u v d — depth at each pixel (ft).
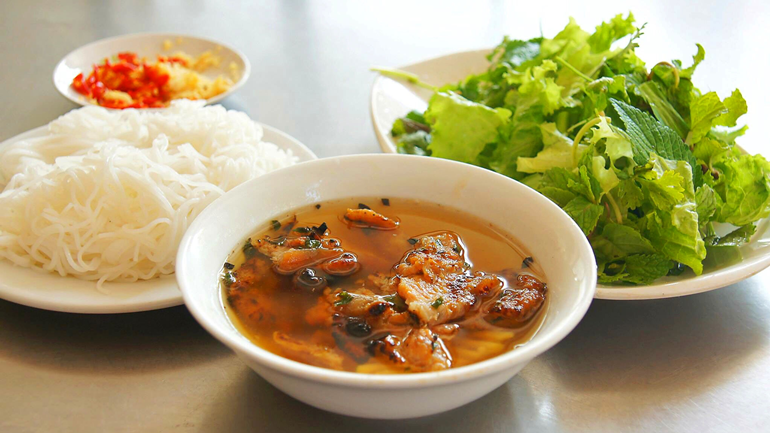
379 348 1.10
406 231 1.32
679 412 1.20
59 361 1.25
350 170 1.36
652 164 1.40
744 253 1.42
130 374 1.24
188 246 1.15
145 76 2.20
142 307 1.27
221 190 1.48
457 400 1.04
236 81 2.27
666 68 1.70
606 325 1.35
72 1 3.06
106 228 1.40
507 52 1.98
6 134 1.99
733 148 1.65
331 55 2.57
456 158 1.72
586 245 1.15
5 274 1.32
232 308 1.17
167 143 1.55
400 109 1.98
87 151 1.57
